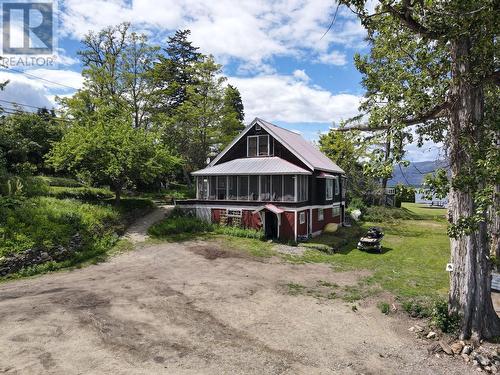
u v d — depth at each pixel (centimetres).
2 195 1939
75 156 2338
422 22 873
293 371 763
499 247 1493
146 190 4050
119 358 765
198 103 4078
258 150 2761
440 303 1038
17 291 1207
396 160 870
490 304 977
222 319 1018
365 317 1079
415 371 795
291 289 1332
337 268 1698
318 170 2667
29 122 3130
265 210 2342
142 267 1605
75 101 3584
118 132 2470
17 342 803
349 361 821
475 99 927
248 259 1817
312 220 2591
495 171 727
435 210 4803
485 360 834
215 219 2614
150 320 980
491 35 798
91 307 1048
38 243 1573
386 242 2508
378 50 1066
